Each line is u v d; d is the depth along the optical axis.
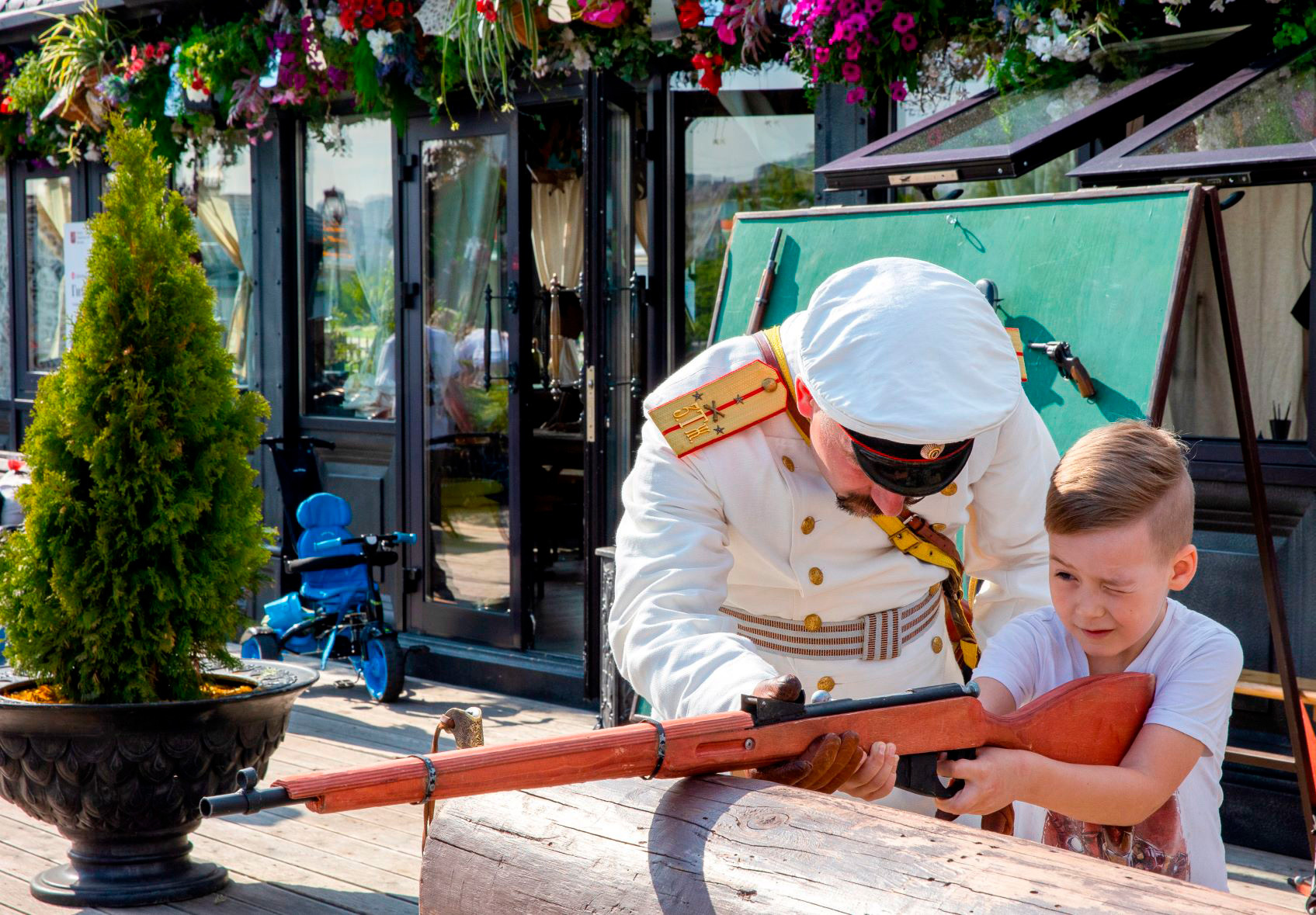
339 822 4.07
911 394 1.51
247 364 7.14
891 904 1.04
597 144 5.10
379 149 6.50
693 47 5.15
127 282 3.32
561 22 4.90
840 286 1.65
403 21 5.54
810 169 5.41
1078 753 1.52
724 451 1.85
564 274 6.50
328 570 5.66
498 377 6.00
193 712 3.19
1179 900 0.98
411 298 6.25
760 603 1.97
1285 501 3.94
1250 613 4.00
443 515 6.20
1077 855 1.08
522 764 1.11
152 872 3.38
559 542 7.69
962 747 1.41
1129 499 1.58
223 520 3.42
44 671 3.32
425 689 5.88
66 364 3.31
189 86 6.28
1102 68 4.02
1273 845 3.84
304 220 6.81
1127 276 3.04
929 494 1.59
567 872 1.25
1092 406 3.00
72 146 7.87
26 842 3.87
